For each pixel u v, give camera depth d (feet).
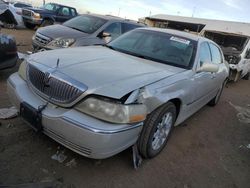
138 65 11.98
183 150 13.32
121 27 28.84
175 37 15.15
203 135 15.70
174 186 10.42
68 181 9.48
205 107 21.25
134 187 9.84
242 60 33.76
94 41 25.36
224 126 17.95
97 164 10.65
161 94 10.58
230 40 40.70
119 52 13.89
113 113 8.91
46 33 25.38
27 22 51.24
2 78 18.49
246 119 20.35
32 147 10.94
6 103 14.51
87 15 29.86
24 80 11.08
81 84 9.26
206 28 51.83
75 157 10.77
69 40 24.21
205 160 12.84
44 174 9.61
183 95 12.39
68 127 8.96
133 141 9.81
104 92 9.06
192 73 13.29
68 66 10.28
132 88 9.53
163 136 11.91
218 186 11.05
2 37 17.11
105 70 10.39
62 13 54.29
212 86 17.53
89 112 9.04
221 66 19.01
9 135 11.51
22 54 26.30
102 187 9.52
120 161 11.13
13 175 9.27
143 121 9.78
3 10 46.78
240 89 32.78
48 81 9.87
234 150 14.57
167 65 13.06
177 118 13.09
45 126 9.60
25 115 10.20
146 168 11.07
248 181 11.84
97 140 8.66
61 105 9.46
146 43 14.80
